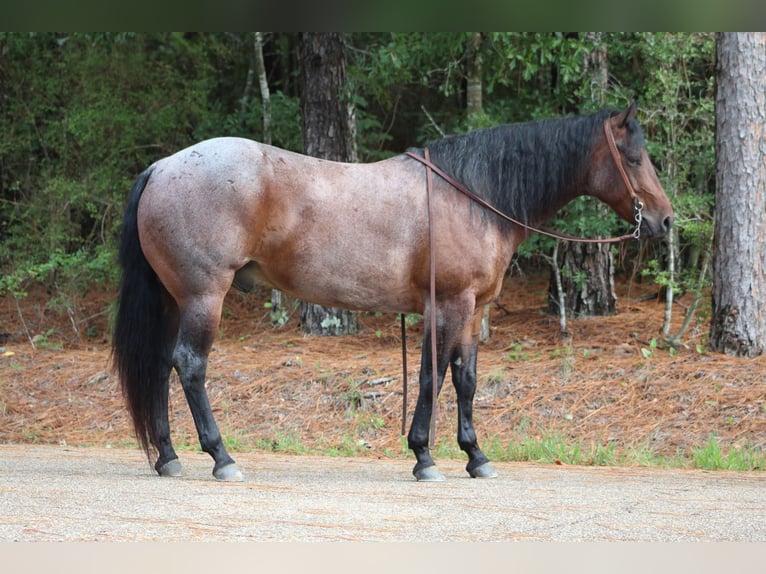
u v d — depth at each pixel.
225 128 15.32
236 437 9.73
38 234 14.13
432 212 6.42
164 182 6.15
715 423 9.28
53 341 13.45
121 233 6.37
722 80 10.73
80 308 14.30
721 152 10.74
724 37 10.70
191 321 6.13
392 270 6.39
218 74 18.00
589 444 9.17
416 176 6.52
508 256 6.75
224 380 11.18
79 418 10.73
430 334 6.43
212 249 6.06
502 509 5.20
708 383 9.97
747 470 7.99
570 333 12.15
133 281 6.34
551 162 6.76
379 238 6.36
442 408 10.19
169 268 6.15
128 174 14.76
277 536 4.41
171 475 6.48
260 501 5.30
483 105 14.73
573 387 10.27
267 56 18.08
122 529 4.47
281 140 14.91
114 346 6.38
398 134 17.91
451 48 11.70
